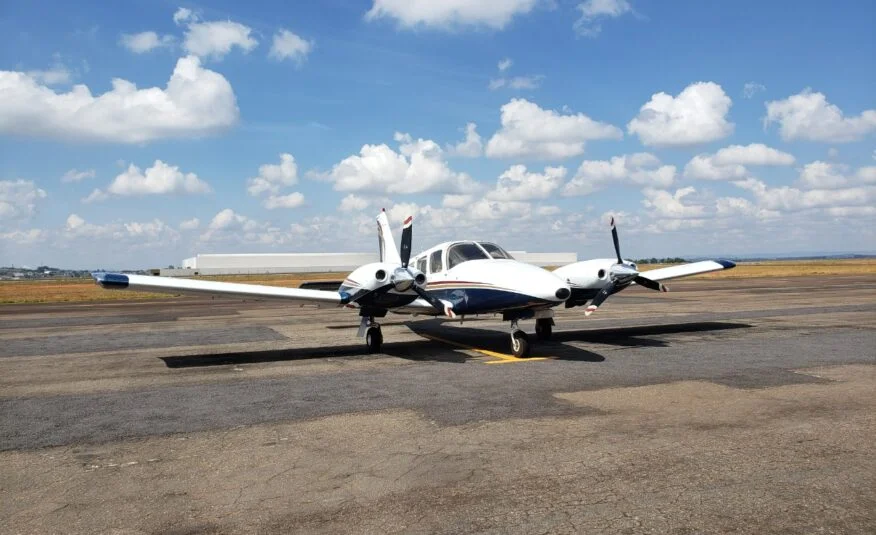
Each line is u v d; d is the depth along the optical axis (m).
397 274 11.08
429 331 15.39
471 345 12.59
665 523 3.62
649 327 14.93
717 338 12.52
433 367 9.84
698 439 5.36
